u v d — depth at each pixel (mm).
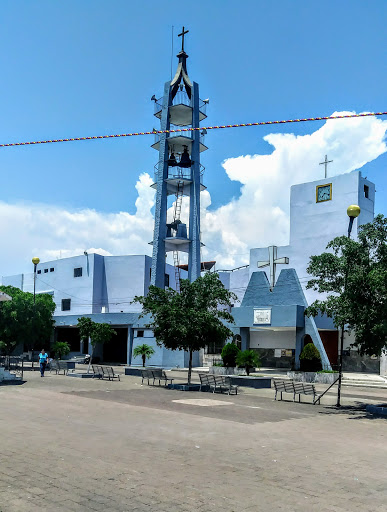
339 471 8578
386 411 16812
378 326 15883
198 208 42844
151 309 23891
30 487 7172
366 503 6902
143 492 7074
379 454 10117
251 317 35969
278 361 37562
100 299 54125
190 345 22906
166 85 44062
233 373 33781
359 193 42719
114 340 50469
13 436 10766
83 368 40188
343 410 17641
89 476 7801
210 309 24016
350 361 37500
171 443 10461
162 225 42469
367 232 17484
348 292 17031
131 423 12844
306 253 44844
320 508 6633
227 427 12641
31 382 24109
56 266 57250
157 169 44094
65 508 6348
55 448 9680
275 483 7727
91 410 15023
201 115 45156
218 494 7074
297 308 33625
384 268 16641
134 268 53219
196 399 18844
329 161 45750
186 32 44594
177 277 54688
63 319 50000
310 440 11406
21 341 36938
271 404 18578
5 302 36375
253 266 48844
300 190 46188
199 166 43594
